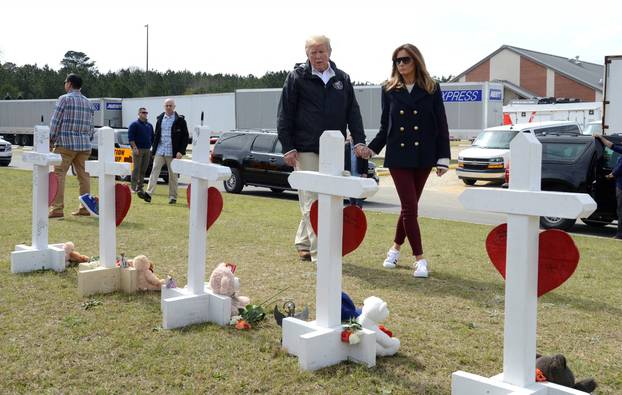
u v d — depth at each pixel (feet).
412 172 19.42
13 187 46.47
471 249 24.56
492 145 68.95
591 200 8.59
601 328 14.43
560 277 9.12
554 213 8.67
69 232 25.79
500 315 15.05
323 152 11.78
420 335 13.43
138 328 13.44
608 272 20.97
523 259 9.11
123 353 11.99
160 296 16.01
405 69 18.94
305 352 11.22
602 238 30.68
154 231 26.66
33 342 12.55
